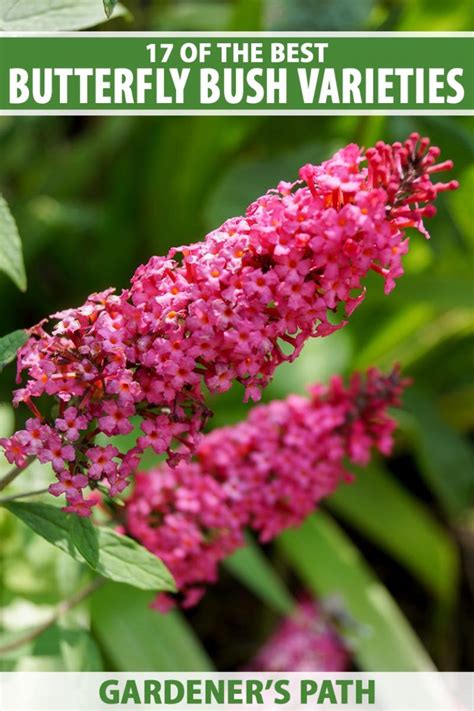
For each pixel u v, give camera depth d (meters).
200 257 0.72
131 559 0.75
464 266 1.30
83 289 1.48
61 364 0.72
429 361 1.44
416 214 0.71
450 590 1.35
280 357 0.72
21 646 0.88
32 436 0.72
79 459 0.73
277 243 0.71
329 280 0.71
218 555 0.85
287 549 1.21
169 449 0.73
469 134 1.21
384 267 0.73
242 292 0.71
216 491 0.84
